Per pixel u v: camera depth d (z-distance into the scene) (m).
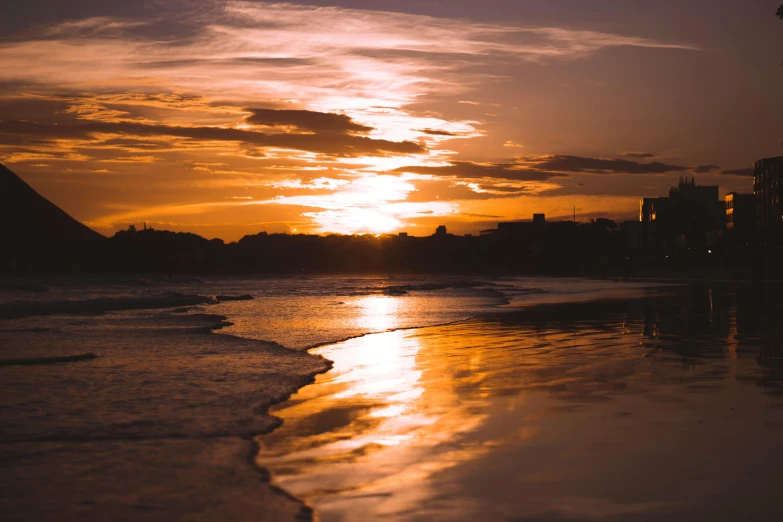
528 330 22.19
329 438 8.09
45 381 12.25
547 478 6.38
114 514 5.52
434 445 7.68
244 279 162.50
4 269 190.50
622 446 7.41
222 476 6.58
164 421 8.99
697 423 8.40
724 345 16.72
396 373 13.17
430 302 43.56
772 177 125.12
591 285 79.81
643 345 17.03
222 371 13.52
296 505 5.76
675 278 114.06
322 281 136.38
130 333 22.27
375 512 5.59
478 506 5.69
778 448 7.21
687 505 5.59
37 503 5.77
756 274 96.75
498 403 9.98
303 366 14.23
